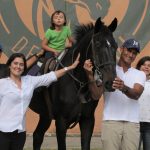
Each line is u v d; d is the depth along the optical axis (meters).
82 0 14.27
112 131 8.03
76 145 13.13
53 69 9.56
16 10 14.23
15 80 7.93
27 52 14.25
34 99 10.11
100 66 8.38
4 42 14.20
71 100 9.09
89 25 9.36
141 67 9.37
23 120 7.86
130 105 8.08
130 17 14.33
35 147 10.72
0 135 7.76
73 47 9.41
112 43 8.48
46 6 14.23
